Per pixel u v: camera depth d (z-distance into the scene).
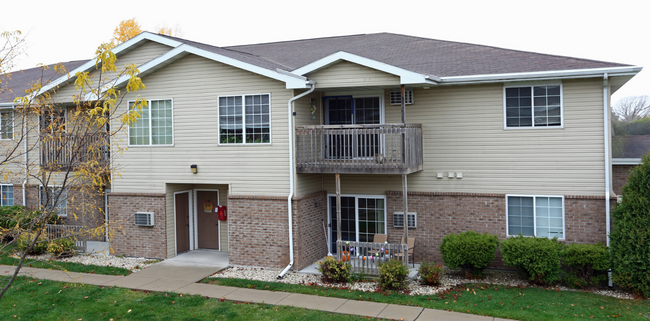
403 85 13.55
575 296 11.84
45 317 10.85
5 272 14.24
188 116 15.78
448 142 14.88
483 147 14.51
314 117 15.93
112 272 14.41
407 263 13.58
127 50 17.42
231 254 15.33
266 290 12.66
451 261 13.37
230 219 15.34
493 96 14.34
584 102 13.48
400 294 12.19
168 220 16.36
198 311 11.16
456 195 14.80
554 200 13.90
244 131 15.12
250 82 14.98
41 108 10.45
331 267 13.31
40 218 8.58
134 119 8.63
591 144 13.45
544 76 13.28
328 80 14.42
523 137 14.10
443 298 11.80
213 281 13.52
